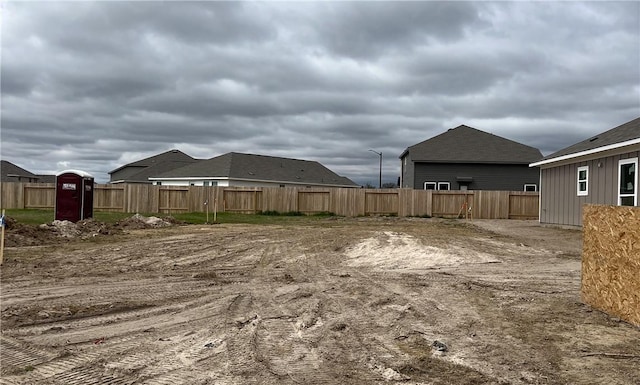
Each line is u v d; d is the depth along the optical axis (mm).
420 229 20469
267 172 48562
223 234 18656
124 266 12000
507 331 6160
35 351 5664
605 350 5414
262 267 11836
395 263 12000
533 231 19156
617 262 6758
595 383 4488
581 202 19656
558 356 5230
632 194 16047
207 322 6895
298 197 32375
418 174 36656
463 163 36406
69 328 6676
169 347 5758
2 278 10359
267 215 31547
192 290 9164
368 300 8047
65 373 4945
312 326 6590
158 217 24156
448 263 11812
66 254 13625
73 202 20188
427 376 4723
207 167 47406
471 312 7129
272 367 5008
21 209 30906
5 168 65188
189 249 14703
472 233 18406
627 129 18016
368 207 32062
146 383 4645
